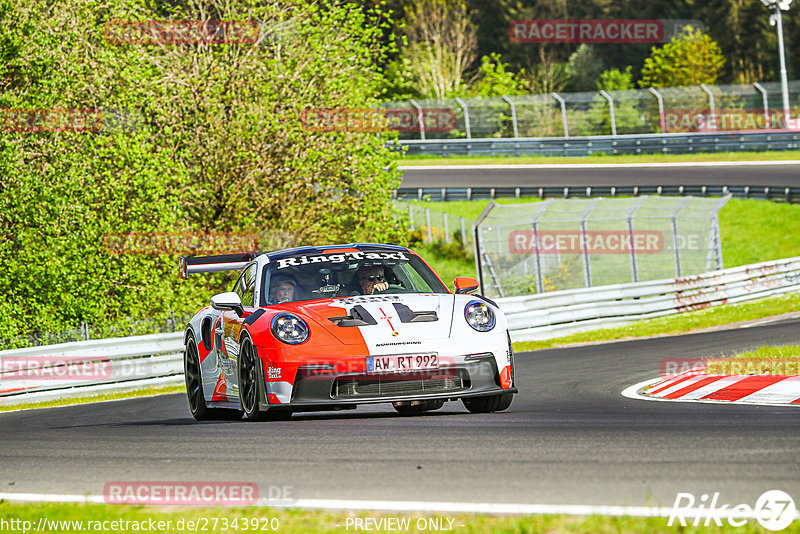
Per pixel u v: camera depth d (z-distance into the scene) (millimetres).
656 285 81938
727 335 59250
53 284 70188
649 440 20047
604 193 145500
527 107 197000
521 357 56500
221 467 19203
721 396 30281
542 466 17547
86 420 36031
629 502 14438
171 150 79312
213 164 83438
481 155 182875
